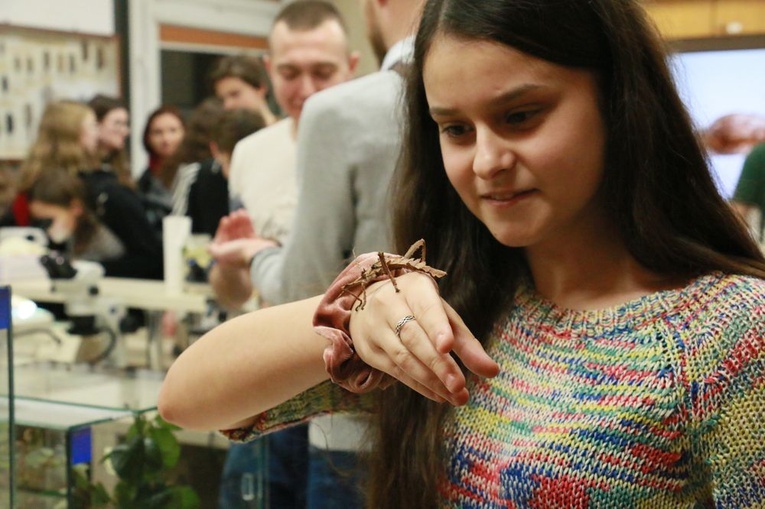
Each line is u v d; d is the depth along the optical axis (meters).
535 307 1.08
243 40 6.95
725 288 0.98
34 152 4.20
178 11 6.46
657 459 0.95
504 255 1.13
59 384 1.60
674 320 0.98
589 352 1.00
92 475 1.39
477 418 1.05
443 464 1.06
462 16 0.95
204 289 2.98
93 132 4.30
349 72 2.71
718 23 2.73
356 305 0.95
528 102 0.95
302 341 1.03
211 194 3.82
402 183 1.16
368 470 1.15
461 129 0.99
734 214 1.05
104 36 5.96
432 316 0.87
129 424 1.43
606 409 0.96
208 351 1.09
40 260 3.03
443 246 1.14
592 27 0.97
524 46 0.93
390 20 1.77
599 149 0.99
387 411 1.10
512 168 0.96
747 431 0.93
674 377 0.95
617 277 1.05
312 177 1.66
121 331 2.55
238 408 1.08
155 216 4.31
